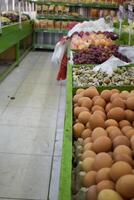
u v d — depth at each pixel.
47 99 4.54
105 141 1.28
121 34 4.82
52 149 2.99
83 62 3.27
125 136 1.33
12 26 6.09
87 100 1.79
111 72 2.82
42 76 6.05
